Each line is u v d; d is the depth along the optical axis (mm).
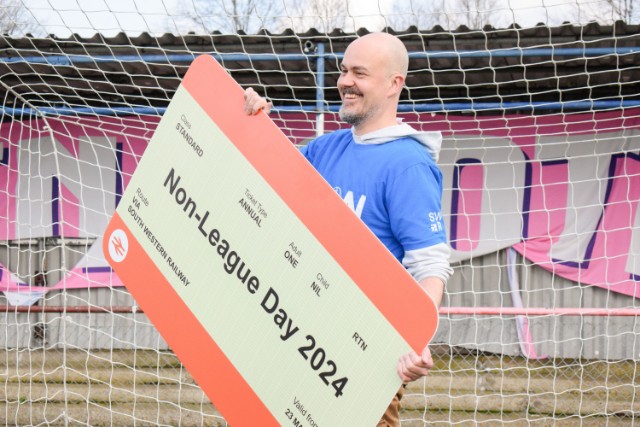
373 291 1742
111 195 7426
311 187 1849
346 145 2229
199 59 2070
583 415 5836
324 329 1787
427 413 5883
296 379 1809
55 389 6199
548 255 7031
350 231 1782
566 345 6926
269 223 1889
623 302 6941
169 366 6750
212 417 5637
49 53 5758
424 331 1681
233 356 1891
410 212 2035
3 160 7410
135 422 5562
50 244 7398
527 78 6465
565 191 7023
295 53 5992
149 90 6953
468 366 6773
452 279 7199
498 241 7070
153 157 2094
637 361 6820
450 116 7105
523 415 5840
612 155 6961
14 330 7262
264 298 1868
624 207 6930
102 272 7387
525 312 4926
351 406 1745
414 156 2084
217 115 2018
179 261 2002
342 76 2137
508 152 7078
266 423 1835
